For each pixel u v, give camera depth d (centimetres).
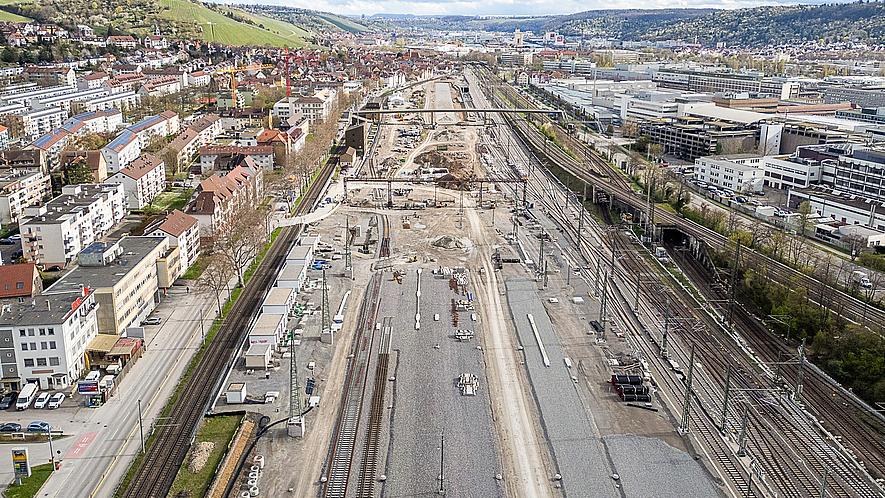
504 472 11825
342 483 11462
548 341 16675
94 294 15538
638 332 17262
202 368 15125
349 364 15450
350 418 13350
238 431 12712
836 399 14212
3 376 14038
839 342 15438
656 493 11300
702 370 15350
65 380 14150
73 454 12062
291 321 17488
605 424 13275
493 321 17862
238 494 11131
